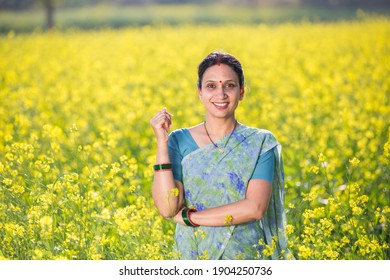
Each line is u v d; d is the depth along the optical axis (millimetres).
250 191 4172
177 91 13484
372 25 26766
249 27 30797
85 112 10594
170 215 4219
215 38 24312
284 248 4469
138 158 8016
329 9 53656
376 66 14875
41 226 4914
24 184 6297
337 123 9047
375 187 6730
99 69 16500
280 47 20484
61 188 5434
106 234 5434
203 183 4199
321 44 21156
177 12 52969
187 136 4297
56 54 20938
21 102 10133
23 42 25406
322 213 4898
